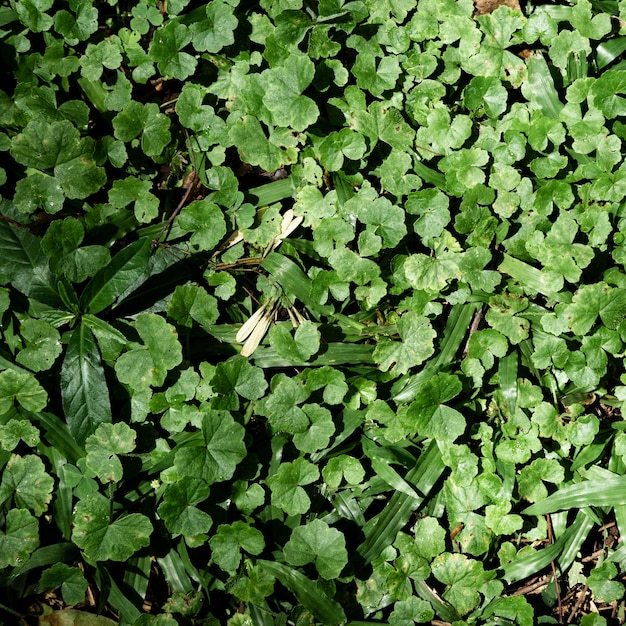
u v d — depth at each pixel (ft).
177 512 2.07
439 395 2.14
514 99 2.31
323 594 2.11
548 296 2.22
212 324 2.22
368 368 2.20
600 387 2.22
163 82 2.31
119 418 2.14
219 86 2.23
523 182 2.21
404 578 2.14
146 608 2.16
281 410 2.12
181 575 2.14
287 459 2.19
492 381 2.21
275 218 2.22
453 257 2.17
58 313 2.14
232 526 2.09
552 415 2.17
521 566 2.17
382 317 2.24
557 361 2.18
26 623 2.11
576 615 2.22
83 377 2.10
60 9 2.24
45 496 2.10
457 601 2.14
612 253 2.22
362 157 2.22
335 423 2.18
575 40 2.26
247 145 2.18
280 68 2.17
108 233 2.19
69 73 2.22
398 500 2.16
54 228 2.10
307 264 2.26
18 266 2.13
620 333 2.18
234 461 2.10
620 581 2.21
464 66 2.27
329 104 2.23
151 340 2.12
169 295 2.22
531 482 2.16
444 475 2.20
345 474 2.14
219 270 2.23
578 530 2.20
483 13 2.33
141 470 2.14
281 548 2.16
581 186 2.21
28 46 2.22
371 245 2.16
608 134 2.23
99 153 2.17
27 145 2.12
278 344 2.14
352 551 2.16
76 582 2.10
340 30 2.27
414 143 2.24
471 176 2.20
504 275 2.25
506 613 2.14
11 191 2.23
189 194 2.24
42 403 2.10
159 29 2.19
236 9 2.27
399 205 2.23
